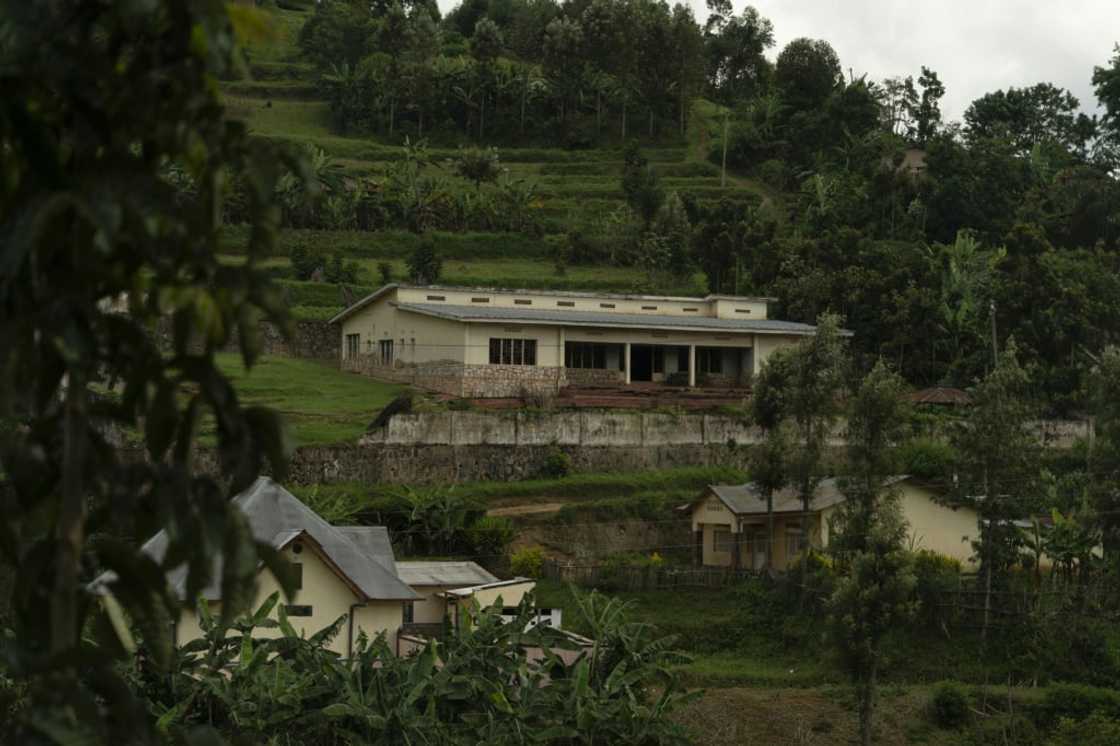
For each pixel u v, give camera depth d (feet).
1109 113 389.19
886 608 148.97
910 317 282.97
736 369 250.78
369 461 198.80
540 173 417.69
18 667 17.33
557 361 230.48
